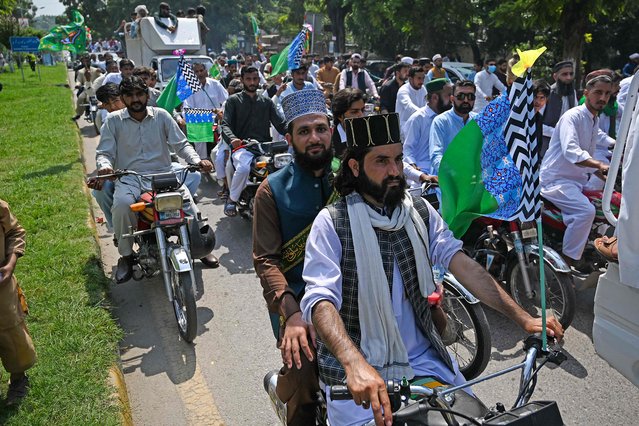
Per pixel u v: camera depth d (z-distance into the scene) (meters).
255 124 7.06
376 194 2.21
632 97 2.51
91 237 6.05
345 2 25.86
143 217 4.93
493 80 11.16
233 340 4.51
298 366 2.26
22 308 3.34
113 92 7.10
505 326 4.55
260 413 3.63
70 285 4.89
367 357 2.18
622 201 2.56
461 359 3.93
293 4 42.31
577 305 4.83
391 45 26.84
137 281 5.57
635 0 14.29
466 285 2.32
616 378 3.84
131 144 5.30
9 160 9.78
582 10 14.02
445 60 17.61
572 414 3.49
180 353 4.34
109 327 4.23
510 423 1.68
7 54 38.16
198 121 8.34
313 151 2.73
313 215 2.74
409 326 2.31
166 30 16.19
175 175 4.79
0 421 3.16
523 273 4.34
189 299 4.23
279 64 9.99
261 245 2.70
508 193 2.47
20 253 3.27
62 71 35.81
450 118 5.02
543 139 6.51
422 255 2.27
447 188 2.76
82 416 3.21
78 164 9.32
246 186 6.80
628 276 2.58
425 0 20.36
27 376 3.47
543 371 3.94
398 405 1.81
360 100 4.80
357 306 2.21
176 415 3.63
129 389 3.90
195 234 4.96
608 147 5.39
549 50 19.56
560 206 4.86
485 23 20.42
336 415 2.19
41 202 7.18
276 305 2.50
